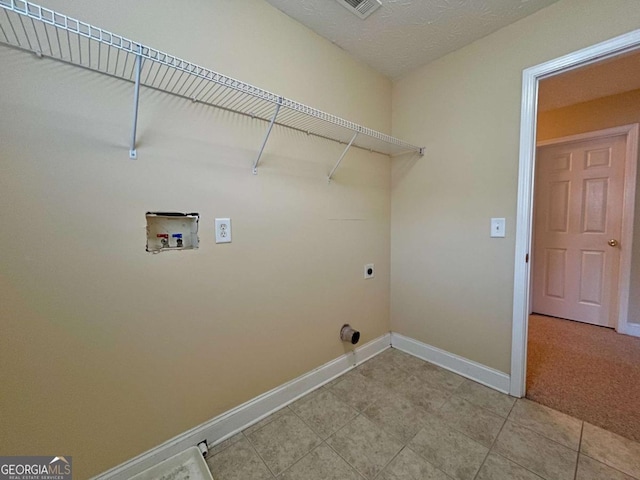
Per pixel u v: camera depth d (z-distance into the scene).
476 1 1.43
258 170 1.47
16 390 0.92
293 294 1.67
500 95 1.67
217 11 1.29
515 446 1.30
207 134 1.29
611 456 1.23
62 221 0.97
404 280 2.27
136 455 1.16
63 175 0.96
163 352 1.21
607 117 2.58
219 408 1.39
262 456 1.28
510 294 1.68
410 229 2.20
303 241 1.70
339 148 1.89
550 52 1.48
